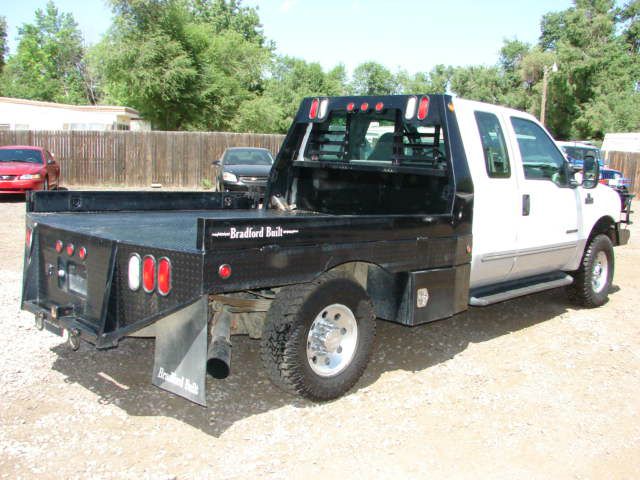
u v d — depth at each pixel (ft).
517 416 14.66
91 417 13.78
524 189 20.27
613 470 12.34
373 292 16.67
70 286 14.73
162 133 81.82
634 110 166.81
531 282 21.58
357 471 11.94
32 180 56.75
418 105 18.16
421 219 16.28
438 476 11.90
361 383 16.39
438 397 15.62
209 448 12.61
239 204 22.97
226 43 123.54
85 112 105.70
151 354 17.88
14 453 12.08
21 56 234.17
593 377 17.33
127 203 19.98
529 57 173.58
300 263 13.65
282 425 13.74
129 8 104.99
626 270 33.65
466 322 22.53
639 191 92.63
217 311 14.70
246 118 120.78
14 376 15.80
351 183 20.56
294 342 13.93
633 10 200.34
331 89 214.90
